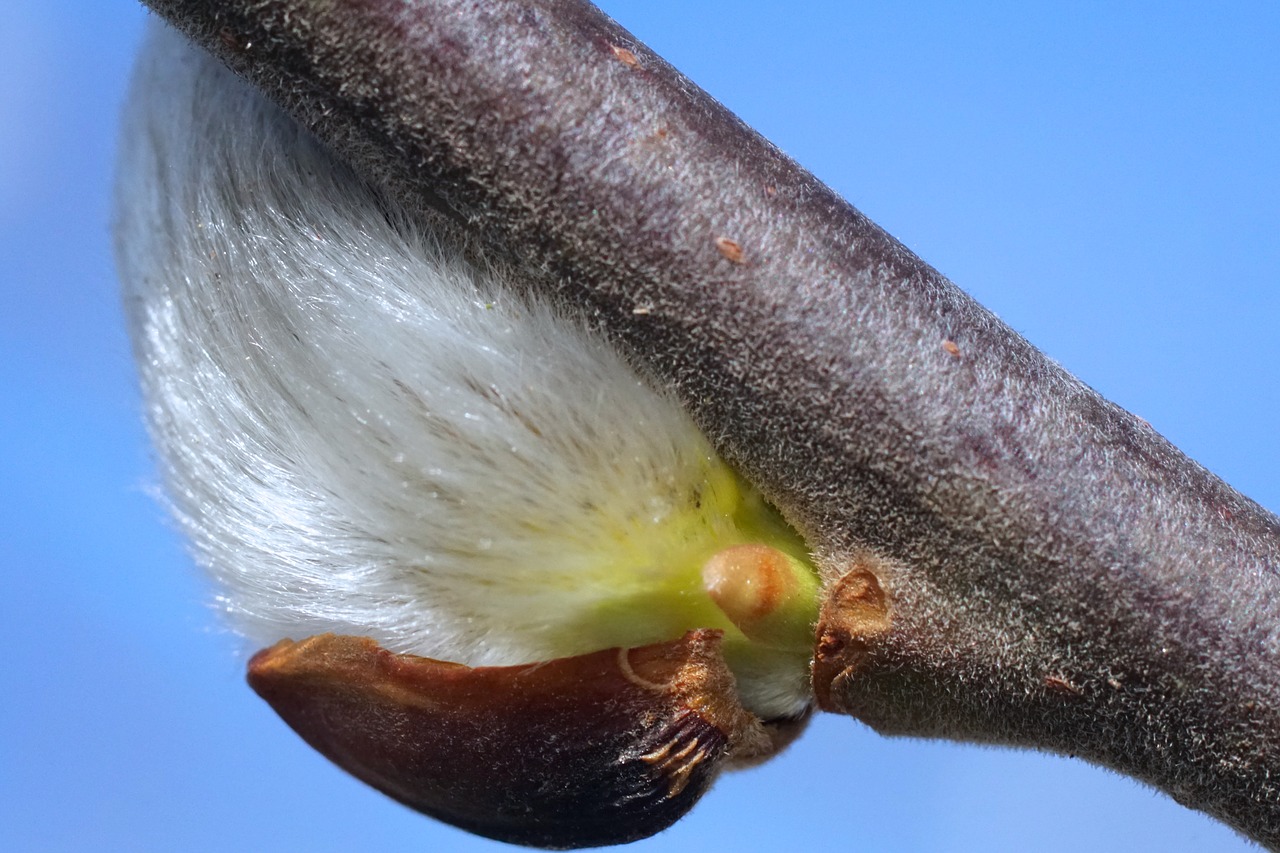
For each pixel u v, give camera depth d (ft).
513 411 0.27
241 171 0.27
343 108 0.26
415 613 0.27
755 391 0.26
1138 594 0.26
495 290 0.27
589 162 0.26
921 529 0.26
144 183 0.27
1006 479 0.26
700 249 0.26
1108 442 0.26
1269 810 0.26
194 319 0.27
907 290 0.26
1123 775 0.27
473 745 0.27
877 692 0.27
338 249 0.27
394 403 0.27
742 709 0.27
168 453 0.28
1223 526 0.26
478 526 0.27
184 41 0.27
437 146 0.26
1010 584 0.26
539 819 0.27
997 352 0.26
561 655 0.27
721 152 0.26
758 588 0.27
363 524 0.27
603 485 0.27
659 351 0.26
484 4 0.26
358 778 0.27
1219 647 0.26
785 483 0.26
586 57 0.26
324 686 0.27
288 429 0.27
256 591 0.27
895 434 0.26
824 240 0.26
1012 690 0.26
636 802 0.27
